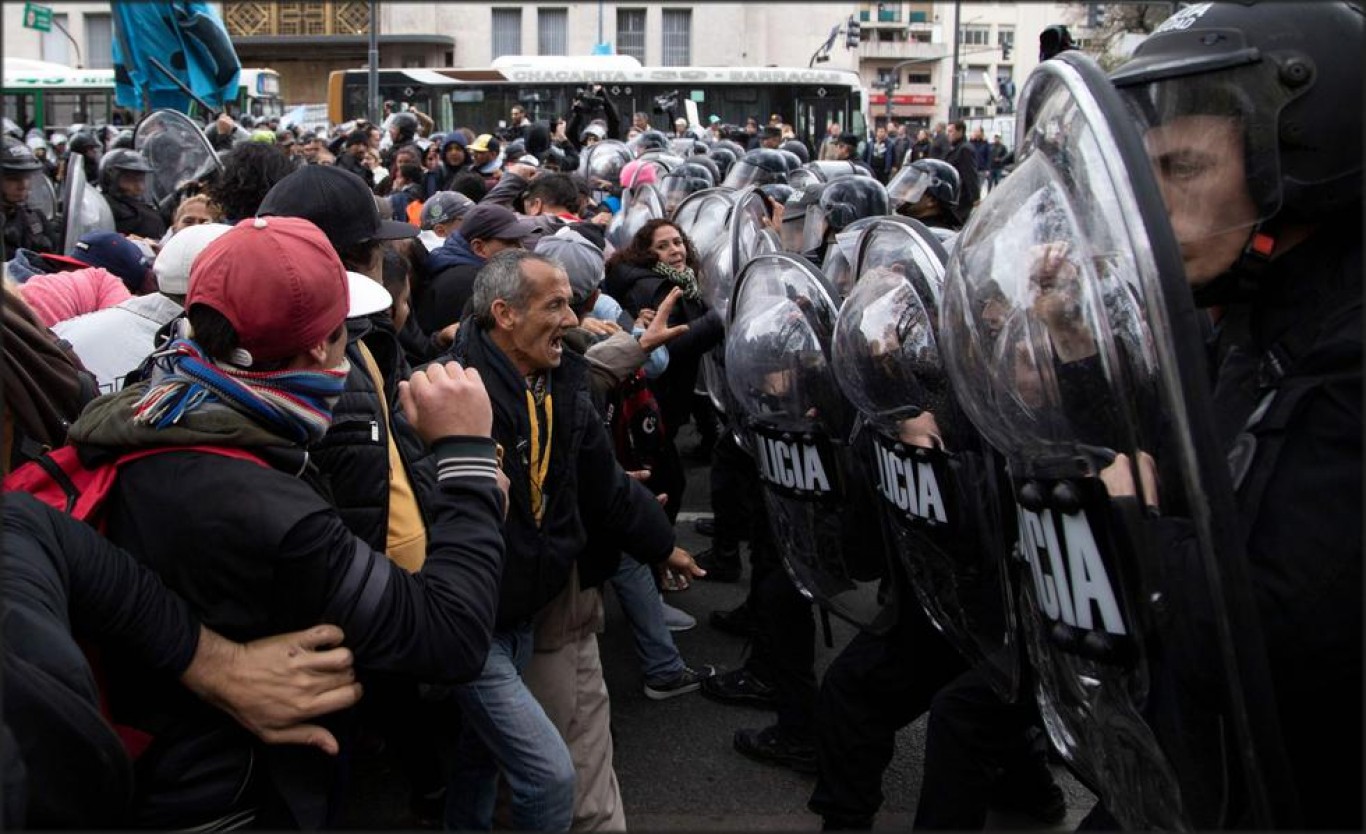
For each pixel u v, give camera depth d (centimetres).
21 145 549
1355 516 130
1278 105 141
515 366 259
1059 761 310
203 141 675
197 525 166
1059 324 153
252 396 172
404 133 1288
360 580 171
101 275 371
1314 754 140
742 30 2172
